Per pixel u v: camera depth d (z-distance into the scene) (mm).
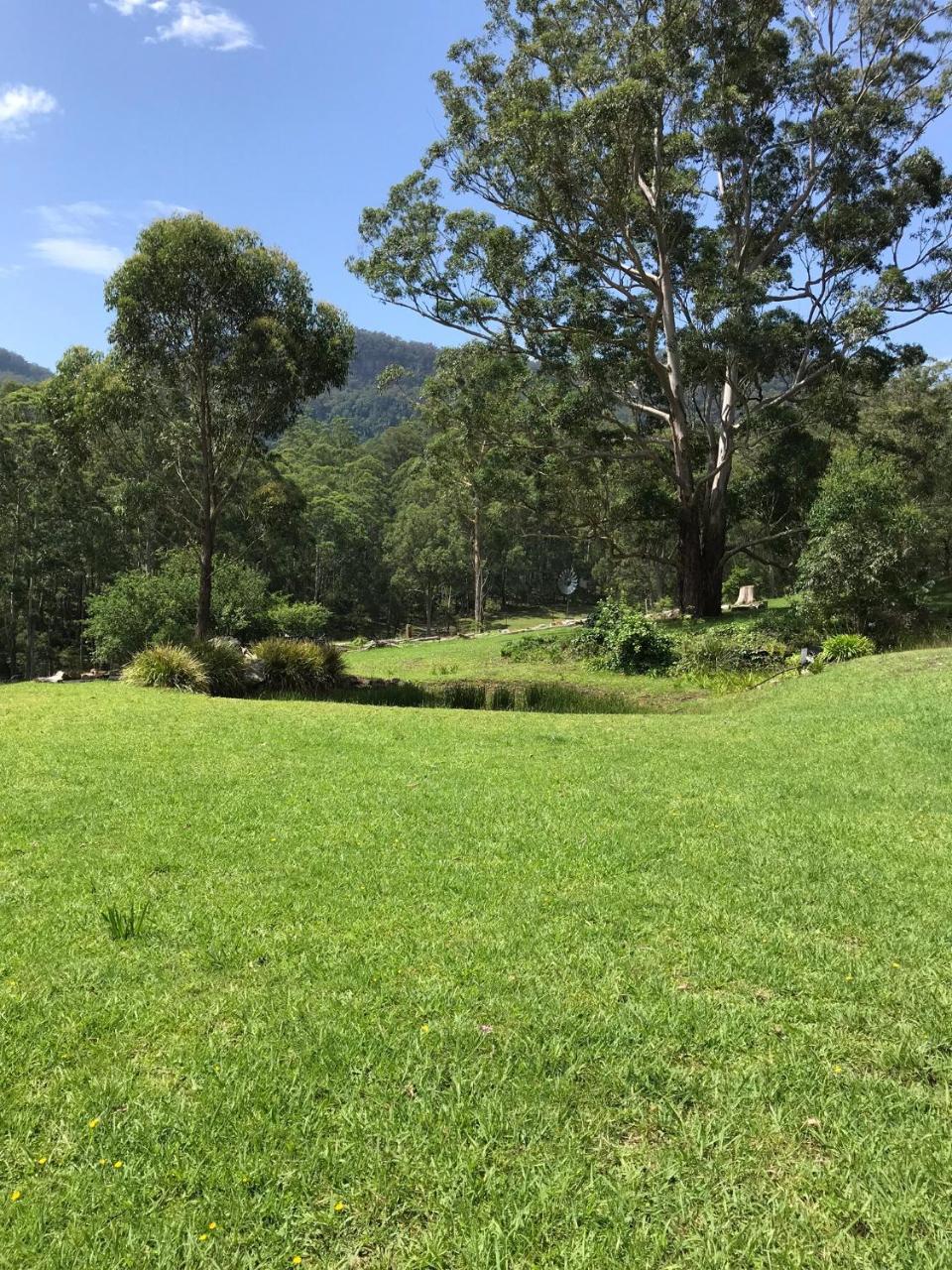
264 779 6727
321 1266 1944
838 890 4172
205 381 21203
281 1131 2379
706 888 4223
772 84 22422
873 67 23000
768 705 11352
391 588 65125
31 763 7160
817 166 23734
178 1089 2584
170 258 19344
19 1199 2145
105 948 3559
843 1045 2781
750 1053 2740
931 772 6617
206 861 4668
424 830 5270
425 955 3467
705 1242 1993
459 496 42469
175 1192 2178
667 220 23406
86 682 15594
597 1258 1946
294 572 56625
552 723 10492
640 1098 2520
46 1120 2449
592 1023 2912
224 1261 1962
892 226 22141
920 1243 1979
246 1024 2938
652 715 12023
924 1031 2857
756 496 27328
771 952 3479
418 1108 2471
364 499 70188
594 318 23547
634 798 6125
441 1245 1992
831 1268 1920
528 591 80625
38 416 39594
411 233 22266
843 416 24750
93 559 40375
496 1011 3016
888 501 16734
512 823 5453
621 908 3971
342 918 3875
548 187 21578
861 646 14719
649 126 20453
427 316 23547
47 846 4926
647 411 26828
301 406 23312
